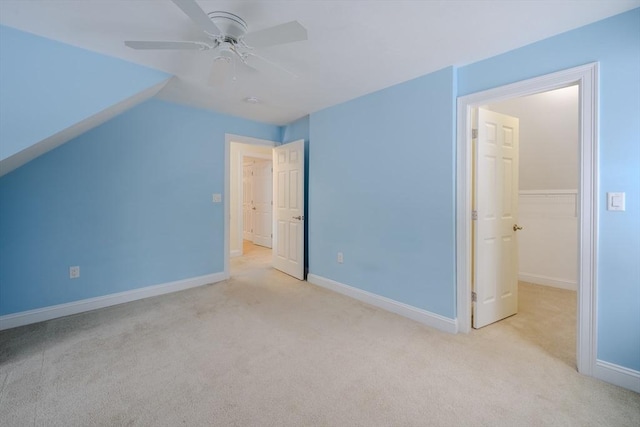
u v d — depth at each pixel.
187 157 3.67
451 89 2.45
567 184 3.65
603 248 1.83
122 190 3.19
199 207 3.80
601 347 1.85
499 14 1.76
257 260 5.39
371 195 3.13
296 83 2.85
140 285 3.34
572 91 3.16
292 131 4.47
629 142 1.73
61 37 2.05
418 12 1.74
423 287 2.69
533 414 1.56
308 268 4.21
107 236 3.11
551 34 1.98
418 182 2.70
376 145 3.06
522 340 2.37
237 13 1.74
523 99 3.45
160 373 1.91
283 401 1.66
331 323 2.68
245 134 4.25
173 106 3.54
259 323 2.68
